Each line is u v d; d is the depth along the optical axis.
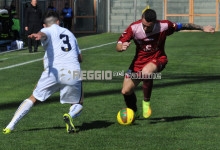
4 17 49.53
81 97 16.06
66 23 64.44
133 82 17.19
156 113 19.12
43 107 20.36
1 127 16.89
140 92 23.91
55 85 15.78
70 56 15.73
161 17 72.62
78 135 15.71
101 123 17.45
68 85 15.70
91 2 70.94
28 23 43.56
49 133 15.99
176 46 47.91
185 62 35.88
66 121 15.76
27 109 15.91
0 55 42.09
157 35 16.66
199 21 72.31
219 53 41.50
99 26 71.19
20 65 34.41
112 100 21.86
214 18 72.06
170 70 31.81
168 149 14.10
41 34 15.38
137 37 16.64
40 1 67.50
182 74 30.11
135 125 17.11
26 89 25.11
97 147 14.32
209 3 72.00
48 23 15.99
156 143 14.74
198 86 25.52
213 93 23.48
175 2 72.38
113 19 71.75
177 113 19.11
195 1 72.25
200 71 31.42
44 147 14.36
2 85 26.33
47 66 15.70
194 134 15.84
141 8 71.44
